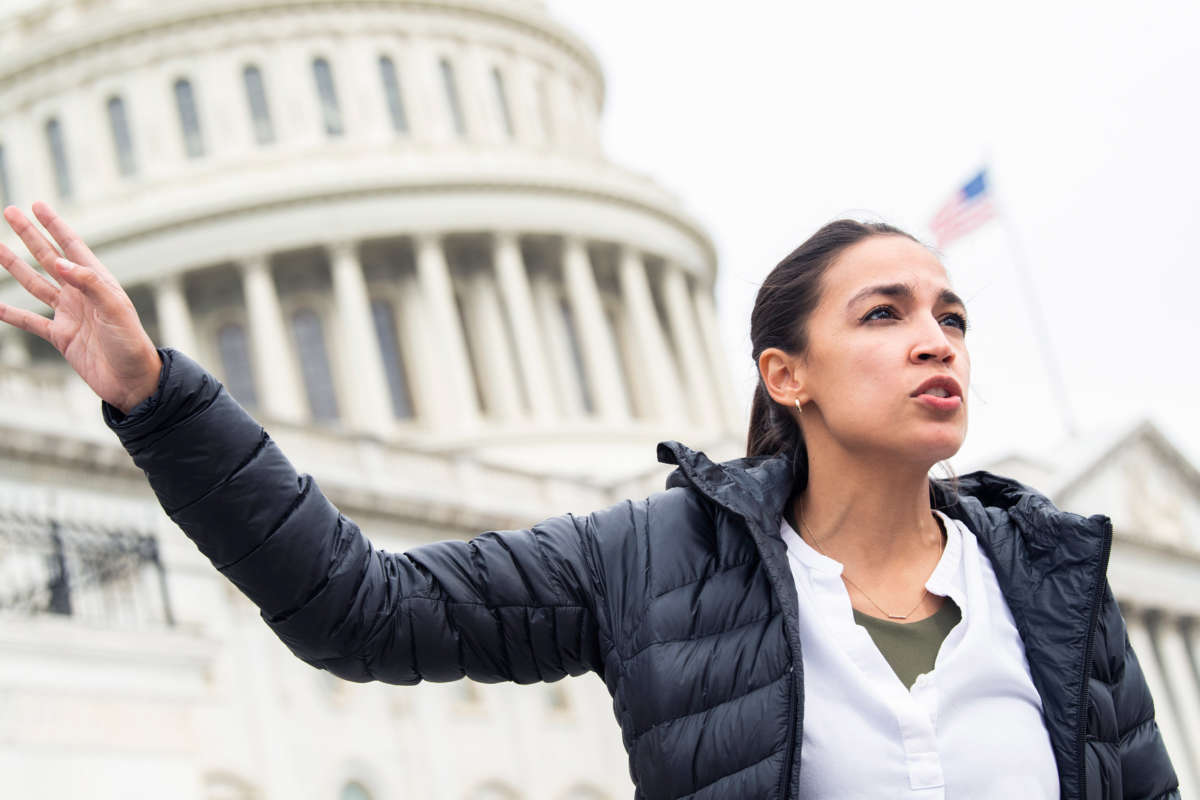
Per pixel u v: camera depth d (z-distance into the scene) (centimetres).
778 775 288
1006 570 315
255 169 6719
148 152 6806
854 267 307
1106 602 317
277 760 3569
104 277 295
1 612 2006
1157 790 323
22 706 1908
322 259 6731
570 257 6988
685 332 7375
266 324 6475
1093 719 308
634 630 313
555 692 4444
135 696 2055
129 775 1992
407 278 6838
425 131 7056
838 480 312
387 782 3847
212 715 3469
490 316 6862
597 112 8375
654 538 321
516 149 7138
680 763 297
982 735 293
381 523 4303
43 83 6938
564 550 323
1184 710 5941
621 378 7169
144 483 3512
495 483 4716
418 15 7256
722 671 299
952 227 5212
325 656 316
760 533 305
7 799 1845
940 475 348
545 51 7700
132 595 2530
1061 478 5669
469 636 320
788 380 315
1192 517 6312
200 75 6931
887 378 297
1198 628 6234
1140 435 6119
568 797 4312
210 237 6556
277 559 304
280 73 6975
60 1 7288
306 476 315
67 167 6875
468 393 6525
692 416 7238
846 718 293
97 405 3547
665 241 7388
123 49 6925
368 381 6431
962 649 298
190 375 299
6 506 3222
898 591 311
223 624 3556
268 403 6369
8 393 3431
